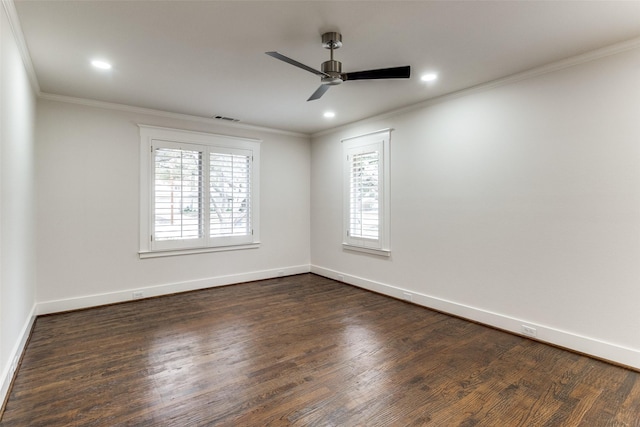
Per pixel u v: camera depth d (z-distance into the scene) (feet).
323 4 6.64
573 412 6.52
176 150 14.76
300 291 15.48
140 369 8.14
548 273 9.60
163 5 6.64
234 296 14.62
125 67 9.68
